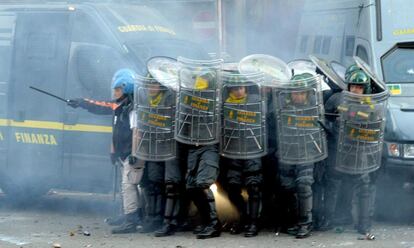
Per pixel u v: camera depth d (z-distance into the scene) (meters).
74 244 12.35
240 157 12.34
